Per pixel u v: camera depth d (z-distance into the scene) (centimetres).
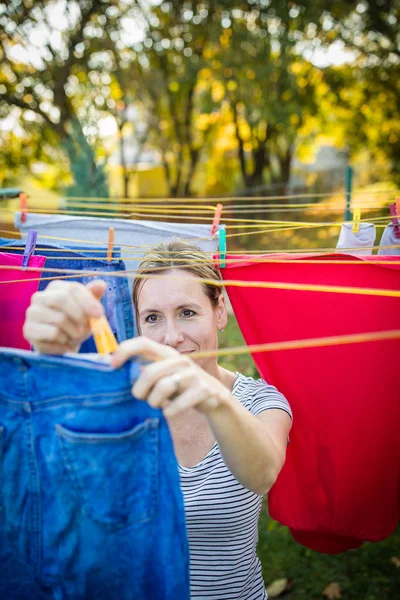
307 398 166
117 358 76
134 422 84
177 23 1075
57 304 76
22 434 87
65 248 174
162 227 224
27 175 1362
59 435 84
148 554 87
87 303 77
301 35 1097
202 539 118
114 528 86
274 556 272
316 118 1305
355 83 1240
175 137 1288
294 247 887
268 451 92
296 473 172
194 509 116
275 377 168
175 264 126
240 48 1020
